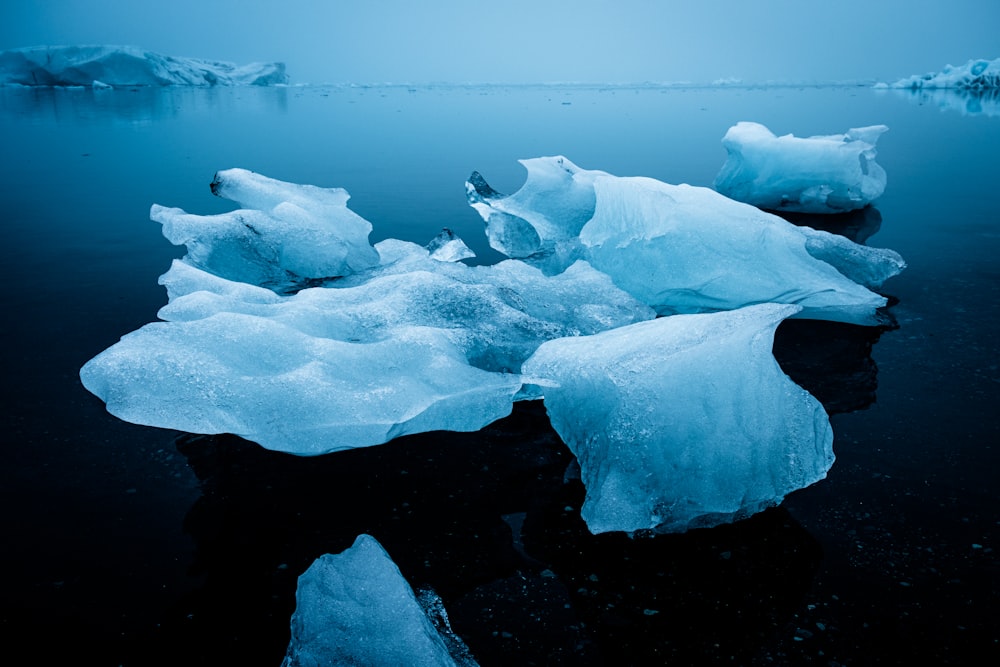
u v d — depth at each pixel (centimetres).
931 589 119
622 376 154
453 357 183
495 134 952
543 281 258
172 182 531
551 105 1788
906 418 175
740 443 143
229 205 450
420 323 211
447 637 108
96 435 169
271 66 4031
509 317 218
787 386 156
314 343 175
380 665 98
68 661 105
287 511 143
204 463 160
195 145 787
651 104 1833
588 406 161
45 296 271
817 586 120
